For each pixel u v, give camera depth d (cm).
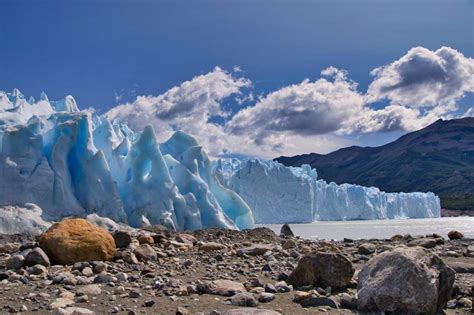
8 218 2970
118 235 1351
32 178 3281
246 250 1345
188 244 1535
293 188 7619
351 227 6700
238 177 7556
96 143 4178
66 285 869
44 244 1120
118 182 3822
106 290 834
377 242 1664
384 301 684
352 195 9356
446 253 1246
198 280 931
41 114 4241
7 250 1416
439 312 713
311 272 874
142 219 3453
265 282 927
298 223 7606
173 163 4116
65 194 3362
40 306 712
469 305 748
